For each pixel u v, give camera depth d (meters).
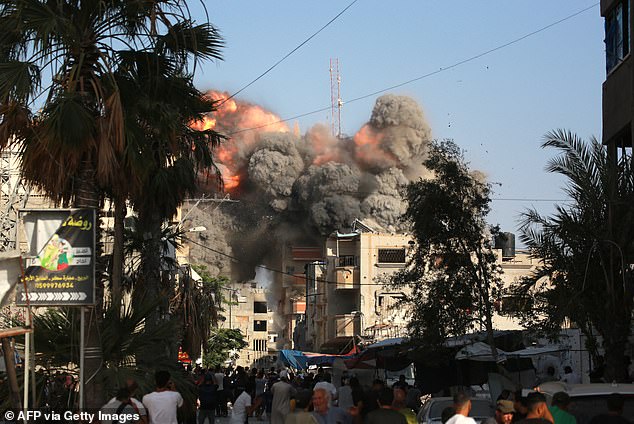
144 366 17.30
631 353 23.58
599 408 11.53
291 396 18.33
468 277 27.42
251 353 125.56
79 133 16.06
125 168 17.50
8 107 16.22
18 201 37.44
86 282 13.91
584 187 20.94
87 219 14.05
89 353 16.45
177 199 25.80
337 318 78.69
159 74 18.42
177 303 36.66
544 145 21.55
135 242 28.58
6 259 12.13
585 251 21.12
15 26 16.30
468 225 27.50
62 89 16.84
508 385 24.84
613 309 20.58
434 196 27.41
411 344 27.86
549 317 22.41
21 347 16.50
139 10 17.61
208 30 18.42
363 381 42.41
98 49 17.58
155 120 18.11
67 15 17.41
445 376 30.92
